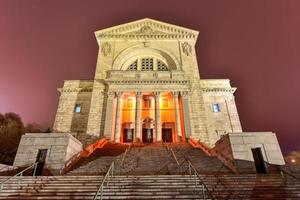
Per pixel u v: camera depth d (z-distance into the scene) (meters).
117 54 34.97
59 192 9.57
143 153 18.55
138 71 31.75
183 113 28.69
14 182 10.56
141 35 36.81
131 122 31.84
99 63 33.84
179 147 21.19
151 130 31.92
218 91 34.69
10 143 37.31
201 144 21.42
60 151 14.23
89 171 13.69
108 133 27.17
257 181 10.70
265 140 14.02
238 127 31.72
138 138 27.05
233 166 13.34
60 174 13.26
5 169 12.99
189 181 10.62
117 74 31.42
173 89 30.27
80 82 36.12
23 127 46.44
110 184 10.21
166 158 16.45
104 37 36.53
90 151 19.20
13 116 45.25
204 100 33.94
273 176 11.20
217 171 13.47
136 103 29.28
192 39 37.06
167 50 35.59
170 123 32.12
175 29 38.00
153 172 13.41
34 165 13.01
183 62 34.44
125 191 9.57
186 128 27.58
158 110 28.97
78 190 9.72
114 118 28.97
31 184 10.33
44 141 14.58
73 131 31.62
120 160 15.95
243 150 13.61
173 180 10.68
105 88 31.59
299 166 12.67
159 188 9.88
